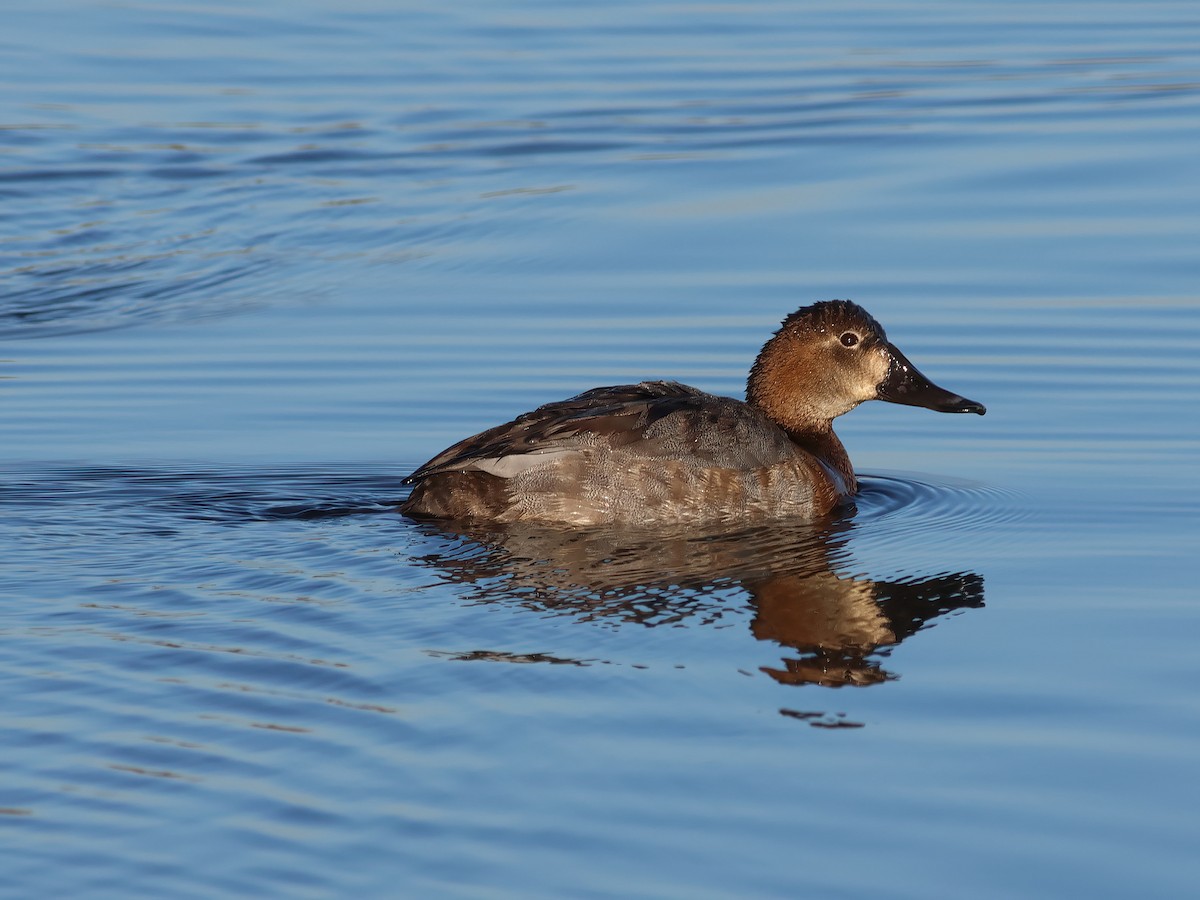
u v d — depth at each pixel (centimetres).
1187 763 839
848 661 980
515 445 1267
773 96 2883
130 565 1147
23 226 2336
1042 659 986
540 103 2873
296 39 3231
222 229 2300
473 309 1897
